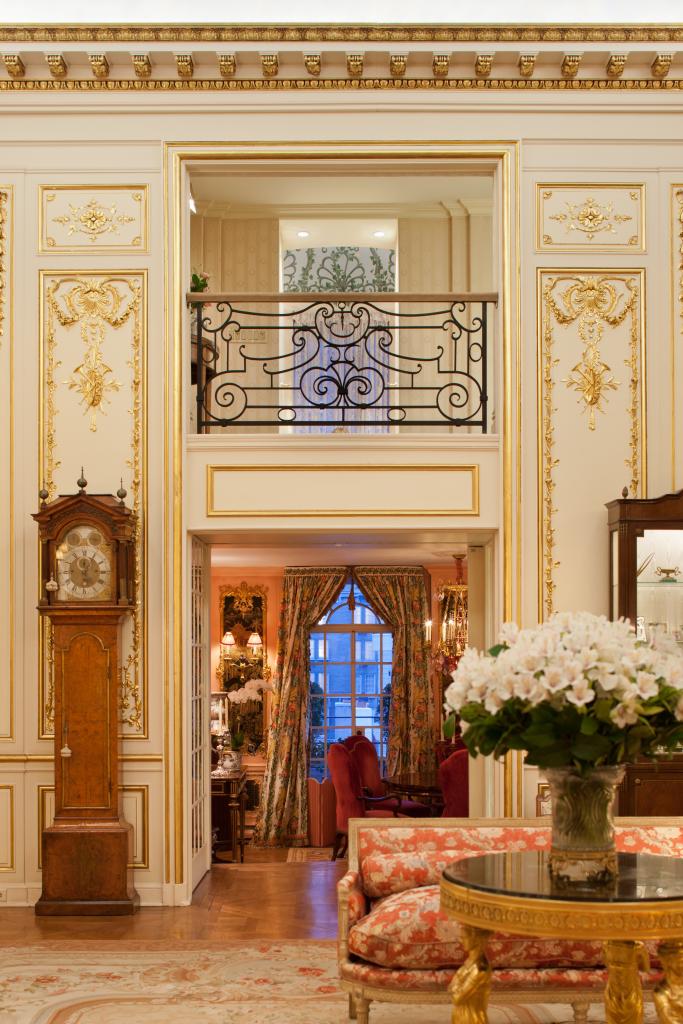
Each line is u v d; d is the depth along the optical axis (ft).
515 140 23.62
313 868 26.61
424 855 15.46
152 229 23.52
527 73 23.35
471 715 11.67
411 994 13.55
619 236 23.61
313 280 35.83
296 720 45.78
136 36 22.76
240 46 22.89
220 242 33.04
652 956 13.92
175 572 22.84
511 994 13.58
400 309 32.91
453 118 23.68
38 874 22.56
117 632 22.16
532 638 11.62
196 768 24.73
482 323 23.62
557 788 11.39
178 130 23.65
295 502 23.00
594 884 11.04
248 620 46.55
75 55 22.97
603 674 10.90
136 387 23.27
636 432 23.30
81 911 21.45
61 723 21.90
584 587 23.00
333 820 44.96
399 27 22.80
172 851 22.43
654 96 23.65
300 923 20.79
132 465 23.16
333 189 31.55
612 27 22.79
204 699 26.04
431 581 46.83
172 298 23.32
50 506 21.93
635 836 15.67
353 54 22.98
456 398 32.32
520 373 23.22
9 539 23.11
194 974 17.31
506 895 10.77
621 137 23.65
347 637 46.57
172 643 22.74
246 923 20.79
